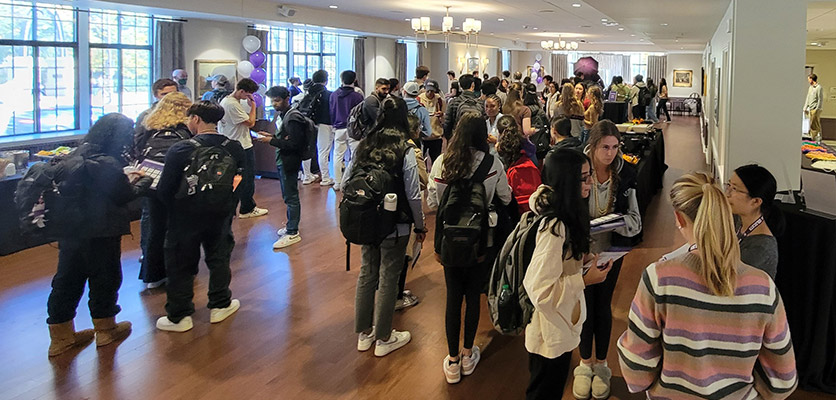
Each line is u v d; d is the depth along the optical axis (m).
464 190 2.70
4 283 4.20
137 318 3.67
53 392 2.81
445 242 2.69
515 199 3.17
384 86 5.57
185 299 3.49
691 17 8.03
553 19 12.66
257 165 8.33
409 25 14.50
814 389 2.82
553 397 2.28
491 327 3.59
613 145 2.57
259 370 3.04
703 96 16.59
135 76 9.70
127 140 3.29
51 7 8.06
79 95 8.76
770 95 4.42
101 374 2.99
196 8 8.54
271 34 12.62
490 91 5.49
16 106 7.98
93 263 3.22
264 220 6.00
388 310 3.15
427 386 2.90
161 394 2.81
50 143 8.13
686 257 1.56
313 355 3.21
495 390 2.87
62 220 3.09
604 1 6.57
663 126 17.69
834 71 14.21
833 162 4.30
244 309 3.81
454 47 18.70
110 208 3.20
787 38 4.32
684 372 1.52
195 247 3.48
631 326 1.61
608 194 2.64
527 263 2.21
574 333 2.19
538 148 5.05
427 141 7.06
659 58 25.47
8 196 4.81
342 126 7.29
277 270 4.55
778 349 1.49
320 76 7.50
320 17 11.09
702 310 1.48
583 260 2.23
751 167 2.08
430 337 3.43
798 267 2.76
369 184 2.90
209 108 3.53
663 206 7.00
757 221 2.09
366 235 2.92
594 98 6.52
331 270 4.55
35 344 3.31
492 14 11.80
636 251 5.15
